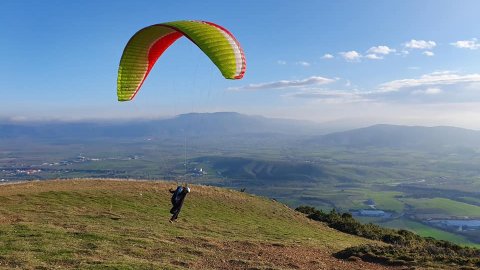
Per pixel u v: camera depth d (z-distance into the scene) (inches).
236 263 653.9
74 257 585.3
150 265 573.9
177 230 911.7
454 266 705.6
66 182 1403.8
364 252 782.5
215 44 604.1
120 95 698.2
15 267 524.1
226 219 1227.2
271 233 1080.8
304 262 708.7
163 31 669.9
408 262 720.3
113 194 1278.3
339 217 1631.4
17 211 928.3
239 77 619.5
